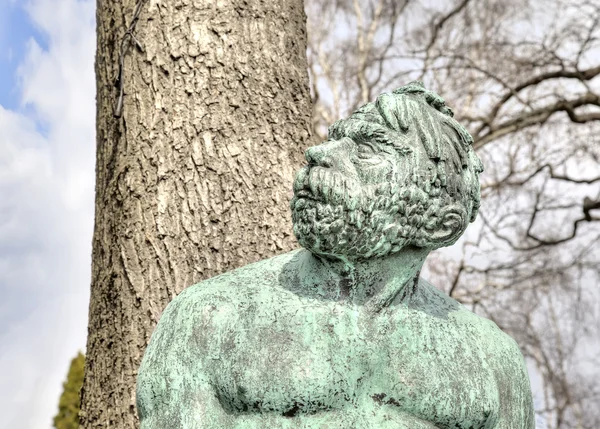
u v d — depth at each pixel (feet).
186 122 9.37
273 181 9.30
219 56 9.63
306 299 5.25
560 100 26.76
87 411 9.31
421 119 5.24
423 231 5.17
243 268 5.68
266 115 9.59
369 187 5.03
